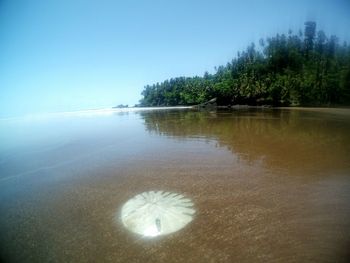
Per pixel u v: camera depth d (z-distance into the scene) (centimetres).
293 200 952
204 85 9006
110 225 846
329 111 4512
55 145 2177
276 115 3959
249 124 2908
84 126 3438
